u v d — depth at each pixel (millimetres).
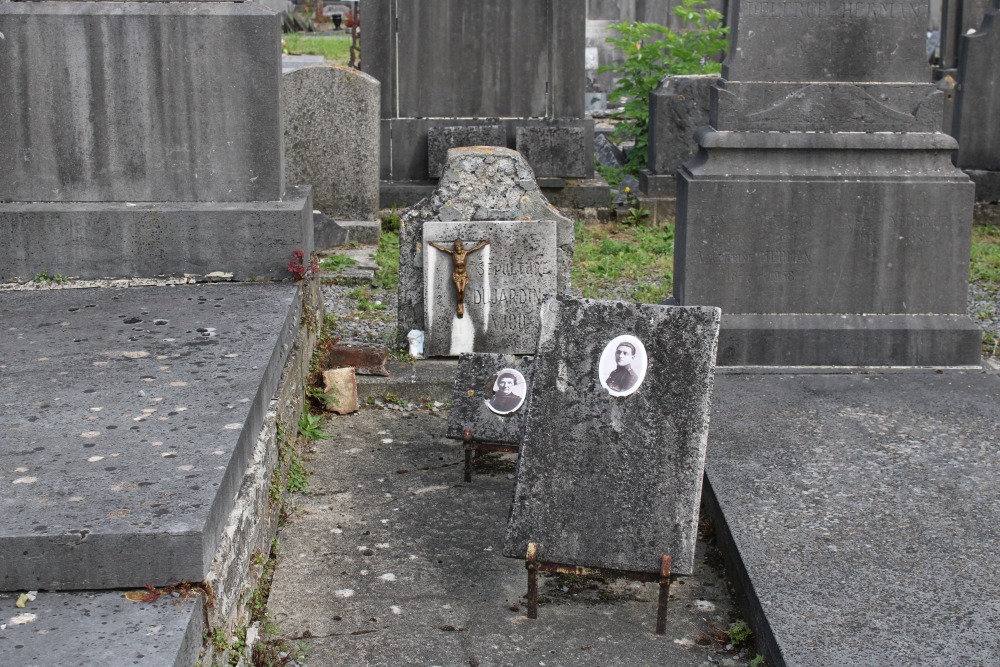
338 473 5758
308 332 6598
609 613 4406
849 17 6594
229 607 3602
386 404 6820
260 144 6555
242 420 4191
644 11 19781
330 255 10328
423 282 7156
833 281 6781
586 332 4512
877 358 6785
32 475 3664
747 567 4328
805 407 6043
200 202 6594
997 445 5492
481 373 5816
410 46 12008
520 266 7047
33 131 6438
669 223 11898
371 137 10859
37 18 6309
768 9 6598
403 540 4992
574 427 4445
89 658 2922
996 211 11820
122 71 6406
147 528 3279
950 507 4816
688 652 4145
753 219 6699
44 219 6328
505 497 5480
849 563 4352
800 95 6645
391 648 4125
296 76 10664
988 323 8633
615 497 4363
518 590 4570
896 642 3809
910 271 6773
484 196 7059
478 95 12203
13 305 5898
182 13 6371
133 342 5195
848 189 6660
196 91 6465
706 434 4379
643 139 13430
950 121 12164
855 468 5230
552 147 12008
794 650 3762
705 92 11867
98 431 4062
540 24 12055
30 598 3227
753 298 6805
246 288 6332
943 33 14594
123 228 6375
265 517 4504
